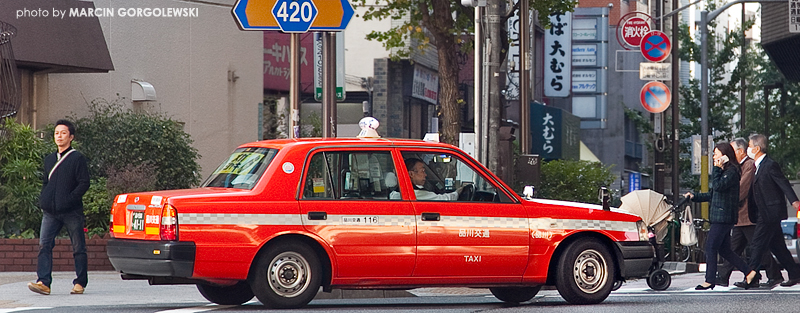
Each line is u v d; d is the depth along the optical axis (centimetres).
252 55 3556
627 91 7212
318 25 2169
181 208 1350
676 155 3962
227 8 3428
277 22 2139
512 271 1484
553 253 1505
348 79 4562
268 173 1405
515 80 5178
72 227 1681
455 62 3150
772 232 1864
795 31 3494
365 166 1445
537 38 5834
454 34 3167
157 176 2770
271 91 3984
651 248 1565
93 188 2530
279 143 1455
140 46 3111
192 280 1445
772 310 1430
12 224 2350
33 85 2792
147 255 1360
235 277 1366
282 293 1395
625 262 1538
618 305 1513
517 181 2247
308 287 1402
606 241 1553
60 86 2875
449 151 1488
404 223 1433
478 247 1462
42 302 1561
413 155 1468
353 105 4606
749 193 1912
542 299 1744
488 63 2245
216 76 3381
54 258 2259
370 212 1423
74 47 2725
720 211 1817
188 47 3275
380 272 1426
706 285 1847
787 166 6069
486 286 1485
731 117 5281
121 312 1401
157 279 1438
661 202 2084
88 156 2767
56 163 1669
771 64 6091
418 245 1435
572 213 1516
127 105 3067
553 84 5800
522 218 1488
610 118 7056
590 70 6341
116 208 1455
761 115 6312
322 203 1409
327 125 2255
